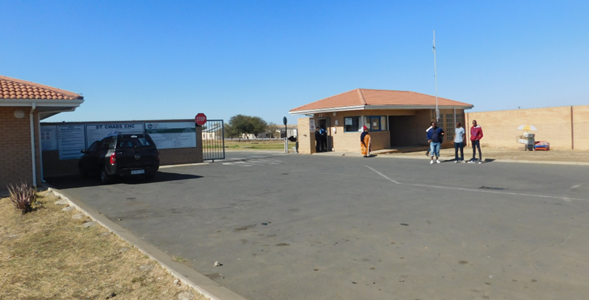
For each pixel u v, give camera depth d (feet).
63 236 22.31
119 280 15.96
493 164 53.06
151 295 14.47
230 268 17.10
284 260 17.94
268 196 33.94
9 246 20.89
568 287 14.26
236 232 22.80
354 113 81.66
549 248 18.47
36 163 43.09
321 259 17.92
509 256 17.56
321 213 26.94
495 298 13.57
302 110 90.63
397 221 24.18
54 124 56.49
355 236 21.30
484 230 21.70
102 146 46.93
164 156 65.57
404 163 58.08
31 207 29.89
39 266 17.78
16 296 14.74
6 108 40.42
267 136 263.08
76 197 35.68
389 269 16.47
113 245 20.47
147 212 28.71
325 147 89.04
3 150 40.34
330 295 14.17
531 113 83.76
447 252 18.31
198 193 36.45
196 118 67.77
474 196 31.45
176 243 20.90
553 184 35.81
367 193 34.04
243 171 53.72
